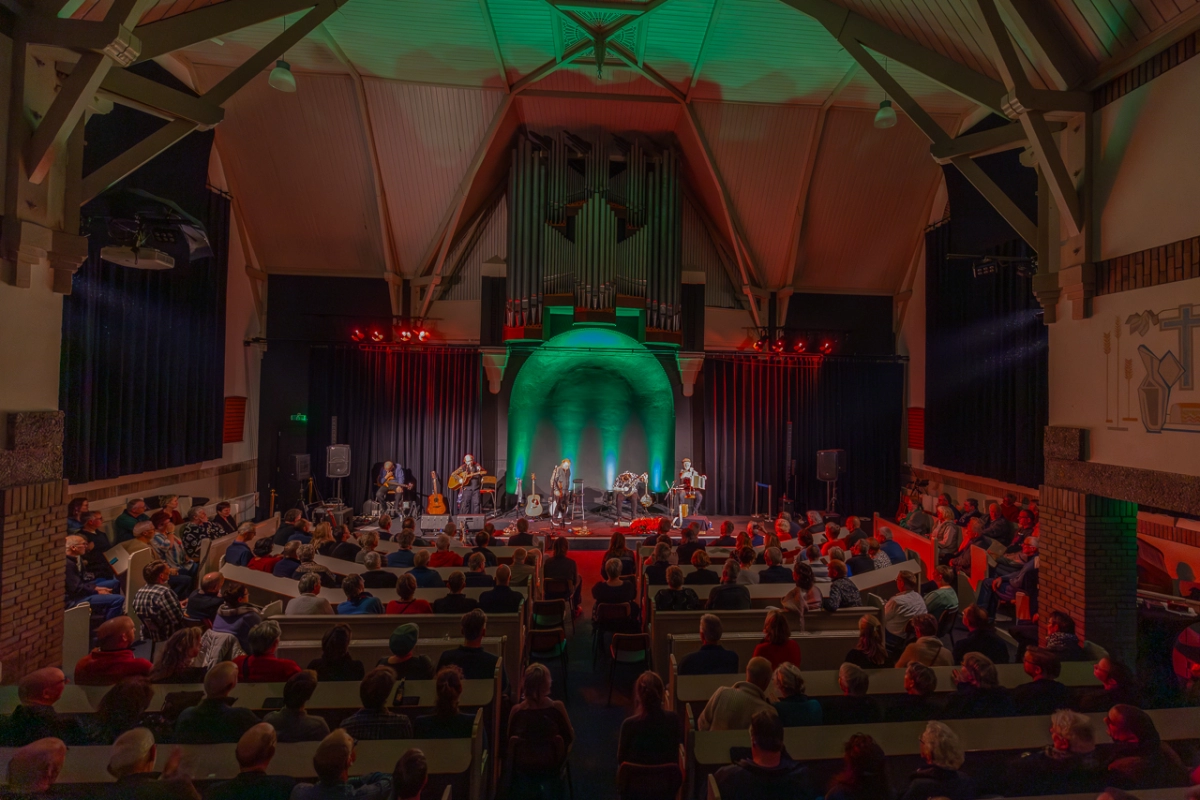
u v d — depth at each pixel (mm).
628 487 13172
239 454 12383
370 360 13297
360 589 5305
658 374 14016
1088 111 5570
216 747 2914
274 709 3529
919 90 10375
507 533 11680
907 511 11328
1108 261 5473
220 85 5836
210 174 11258
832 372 13914
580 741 4898
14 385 4672
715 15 9070
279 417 13109
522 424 14156
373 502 12445
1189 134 4703
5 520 4535
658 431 14375
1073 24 5324
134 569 7047
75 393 7691
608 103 11680
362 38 9695
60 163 5047
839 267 13695
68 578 6027
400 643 3904
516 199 12578
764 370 13883
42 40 4566
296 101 10844
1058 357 6066
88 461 7898
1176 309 4805
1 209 4543
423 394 13438
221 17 5695
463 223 13312
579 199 12773
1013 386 10234
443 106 11133
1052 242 6090
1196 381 4645
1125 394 5293
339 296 13281
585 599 8547
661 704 3395
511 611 5375
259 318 13062
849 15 6918
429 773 2922
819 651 4891
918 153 11844
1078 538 5773
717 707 3426
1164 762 2912
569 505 12578
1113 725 2977
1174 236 4828
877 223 12977
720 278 14047
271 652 3965
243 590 4801
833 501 12867
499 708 4070
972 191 11109
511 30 9562
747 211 12906
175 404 9875
